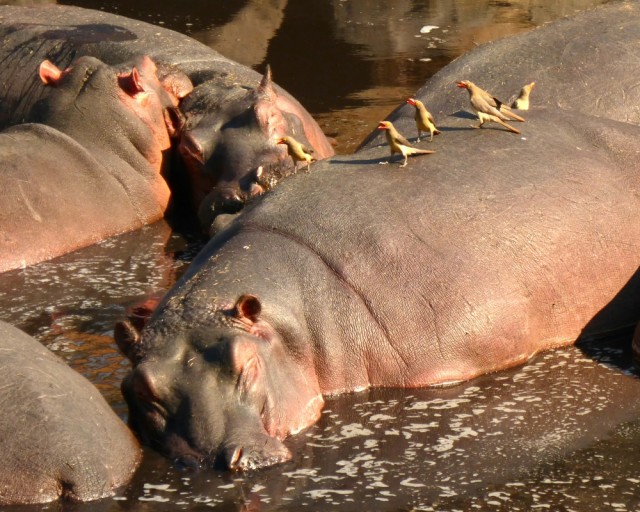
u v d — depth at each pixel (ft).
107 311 103.71
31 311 103.96
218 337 79.25
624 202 97.19
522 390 87.76
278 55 194.18
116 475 73.67
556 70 112.88
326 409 84.58
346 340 86.22
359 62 189.57
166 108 133.80
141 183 130.31
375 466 76.74
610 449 79.10
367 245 88.53
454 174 94.43
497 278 90.27
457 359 88.69
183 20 213.46
